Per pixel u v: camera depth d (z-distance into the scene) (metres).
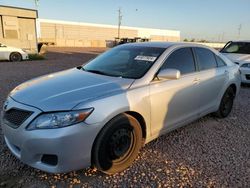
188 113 4.05
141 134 3.27
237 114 5.51
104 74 3.64
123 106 2.94
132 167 3.20
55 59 18.75
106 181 2.90
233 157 3.54
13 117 2.86
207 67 4.51
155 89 3.36
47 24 61.53
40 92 3.01
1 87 7.54
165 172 3.11
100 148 2.83
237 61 8.47
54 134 2.56
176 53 3.94
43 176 2.95
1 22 18.83
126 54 4.04
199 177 3.03
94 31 69.50
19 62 15.92
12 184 2.79
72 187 2.78
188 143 3.94
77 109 2.64
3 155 3.37
